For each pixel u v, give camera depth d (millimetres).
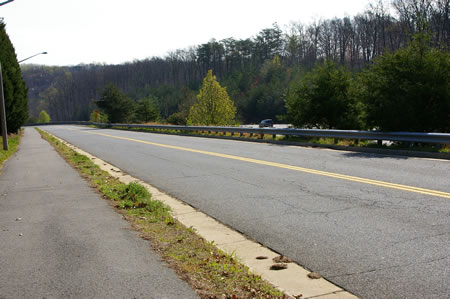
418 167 10586
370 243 5000
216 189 9008
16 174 12445
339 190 8195
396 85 15445
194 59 138625
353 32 83250
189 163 13742
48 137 36531
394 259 4445
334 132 17266
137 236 5355
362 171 10383
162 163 14141
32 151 21781
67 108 190250
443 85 14805
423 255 4520
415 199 7102
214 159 14508
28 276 4012
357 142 16422
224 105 46656
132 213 6703
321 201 7352
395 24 58062
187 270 4102
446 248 4703
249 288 3680
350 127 20656
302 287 3836
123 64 177875
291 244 5141
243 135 24641
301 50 100000
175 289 3641
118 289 3652
